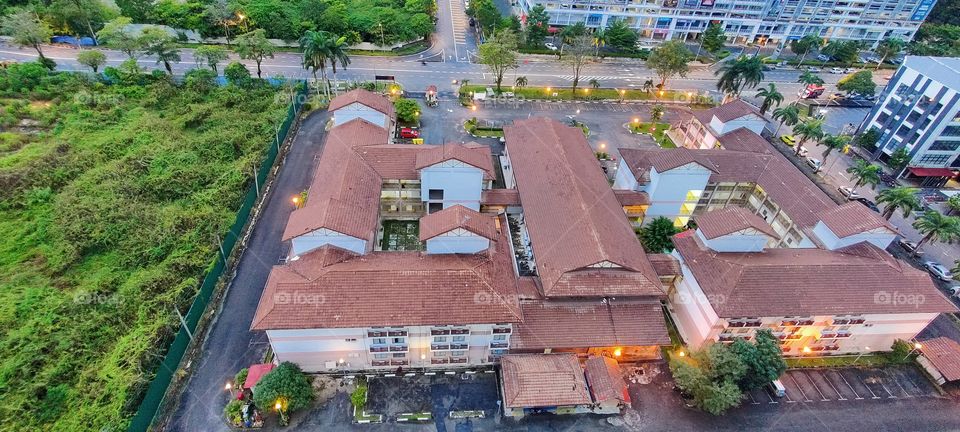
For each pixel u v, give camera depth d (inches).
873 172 3240.7
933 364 2233.0
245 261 2561.5
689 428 2010.3
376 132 3191.4
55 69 3998.5
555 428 1979.6
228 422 1904.5
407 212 3004.4
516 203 2901.1
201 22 4744.1
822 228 2501.2
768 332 2110.0
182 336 2060.8
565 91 4566.9
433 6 5762.8
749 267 2160.4
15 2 4439.0
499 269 2193.7
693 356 2148.1
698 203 3117.6
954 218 2746.1
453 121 3998.5
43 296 2228.1
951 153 3654.0
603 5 5664.4
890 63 5940.0
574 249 2305.6
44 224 2571.4
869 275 2194.9
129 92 3774.6
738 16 5959.6
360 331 1953.7
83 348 2026.3
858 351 2362.2
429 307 1955.0
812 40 5605.3
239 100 3848.4
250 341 2193.7
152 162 3058.6
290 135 3622.0
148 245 2513.5
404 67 4776.1
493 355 2153.1
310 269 2054.6
